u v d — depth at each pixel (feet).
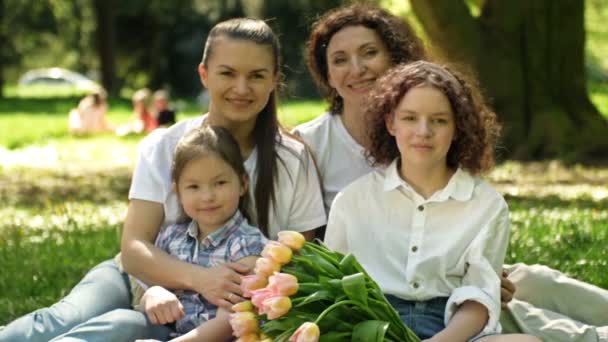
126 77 178.50
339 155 18.83
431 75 15.60
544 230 27.78
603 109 86.99
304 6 142.72
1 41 166.71
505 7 56.18
